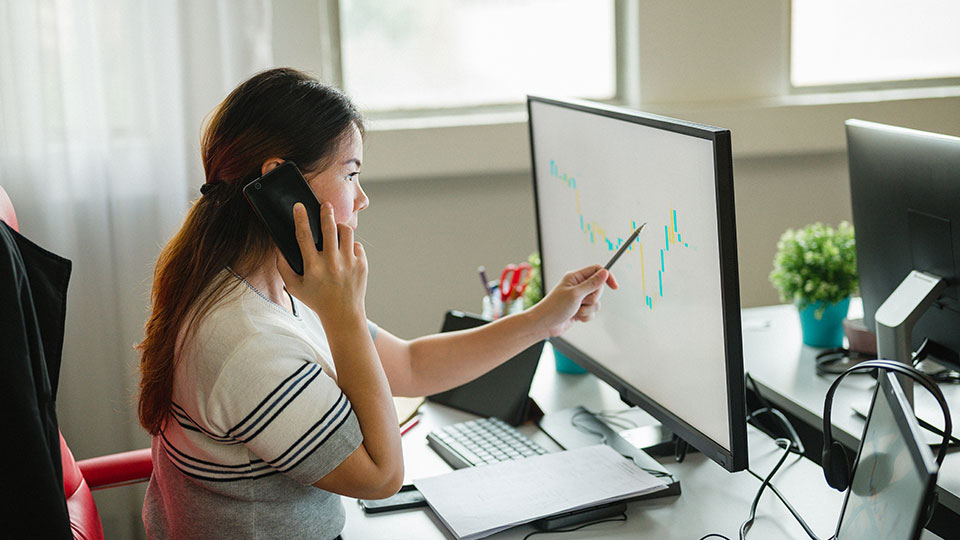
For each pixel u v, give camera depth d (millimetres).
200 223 1107
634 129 1244
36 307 1074
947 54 2920
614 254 1366
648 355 1320
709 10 2635
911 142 1341
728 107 2639
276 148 1080
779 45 2693
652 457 1387
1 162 2078
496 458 1382
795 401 1499
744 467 1132
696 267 1149
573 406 1600
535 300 1739
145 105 2152
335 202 1118
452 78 2672
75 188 2141
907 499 828
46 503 986
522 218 2680
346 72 2615
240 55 2188
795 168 2797
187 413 1072
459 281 2688
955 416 1394
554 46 2699
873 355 1659
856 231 1552
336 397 1053
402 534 1206
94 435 2244
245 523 1104
